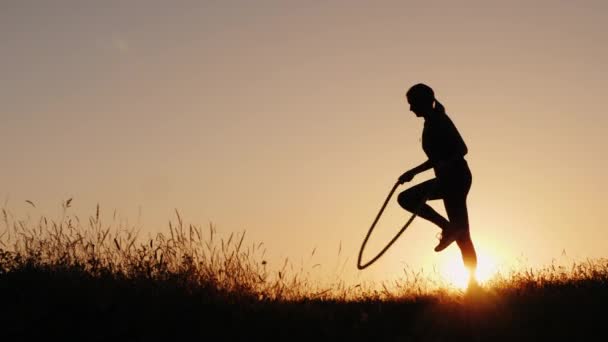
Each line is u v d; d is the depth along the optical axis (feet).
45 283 35.14
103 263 37.35
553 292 39.58
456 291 40.34
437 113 40.22
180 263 37.24
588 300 36.88
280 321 32.58
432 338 31.60
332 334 31.32
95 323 31.09
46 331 30.40
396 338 31.48
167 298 33.76
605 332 31.86
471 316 34.81
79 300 33.14
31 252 38.06
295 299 37.09
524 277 44.42
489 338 31.53
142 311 32.17
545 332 32.01
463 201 39.78
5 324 30.71
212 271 36.86
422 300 39.17
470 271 39.42
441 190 39.73
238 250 37.70
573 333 31.73
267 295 36.47
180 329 30.99
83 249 38.06
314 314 33.88
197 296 34.40
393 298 40.37
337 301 39.09
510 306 36.58
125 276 36.47
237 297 34.83
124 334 30.30
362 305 37.63
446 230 39.81
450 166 39.52
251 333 31.09
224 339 30.42
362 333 31.89
